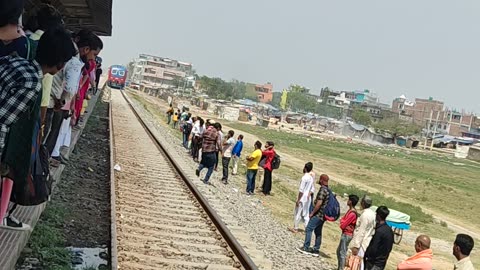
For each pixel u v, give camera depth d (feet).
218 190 58.90
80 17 74.38
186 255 29.71
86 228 31.22
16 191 15.33
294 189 89.20
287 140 240.12
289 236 47.11
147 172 55.72
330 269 39.37
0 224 18.42
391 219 56.24
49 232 27.12
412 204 107.76
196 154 81.61
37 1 25.30
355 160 191.72
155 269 26.20
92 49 29.58
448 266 57.21
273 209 61.11
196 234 34.68
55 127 28.22
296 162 149.48
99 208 36.58
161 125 148.87
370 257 34.60
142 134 95.76
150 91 484.74
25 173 14.79
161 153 74.59
